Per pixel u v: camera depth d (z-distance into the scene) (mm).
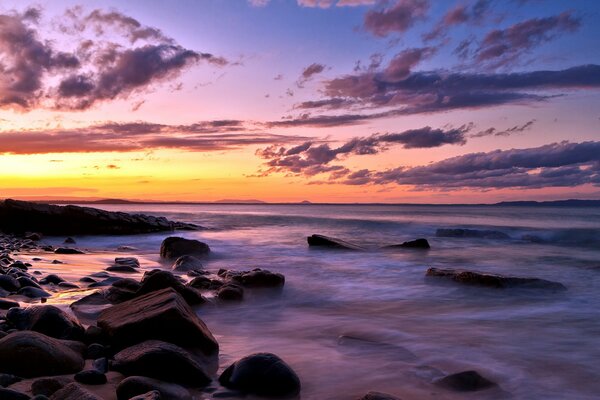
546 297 10070
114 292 8070
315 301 9648
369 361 5629
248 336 6801
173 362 4566
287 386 4488
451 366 5492
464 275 11562
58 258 15836
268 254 18984
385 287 11273
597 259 17438
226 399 4332
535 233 28562
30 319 5797
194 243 18047
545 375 5234
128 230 30828
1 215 28469
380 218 51375
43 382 3922
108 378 4449
